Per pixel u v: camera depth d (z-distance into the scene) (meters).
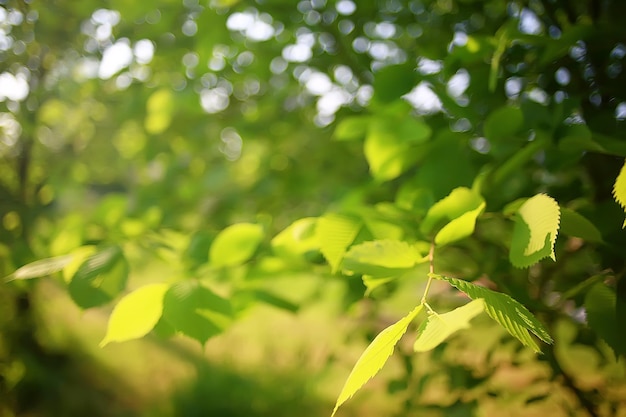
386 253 0.57
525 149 0.68
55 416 2.28
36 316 2.20
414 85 0.83
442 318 0.49
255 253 0.82
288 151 1.73
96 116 2.01
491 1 1.02
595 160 0.85
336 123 1.40
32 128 1.72
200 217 1.54
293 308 0.87
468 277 0.79
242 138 1.69
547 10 0.90
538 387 1.05
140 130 1.90
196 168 1.88
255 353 2.96
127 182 2.29
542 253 0.54
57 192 1.97
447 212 0.62
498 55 0.74
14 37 1.50
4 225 1.62
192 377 2.86
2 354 2.02
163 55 1.50
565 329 0.93
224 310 0.65
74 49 1.64
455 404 0.88
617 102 0.87
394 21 1.25
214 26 1.26
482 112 0.92
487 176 0.71
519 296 0.76
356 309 1.01
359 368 0.47
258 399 2.47
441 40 1.04
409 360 0.96
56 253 0.99
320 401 2.31
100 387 2.85
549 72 0.90
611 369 0.93
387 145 0.81
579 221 0.61
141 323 0.65
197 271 0.81
